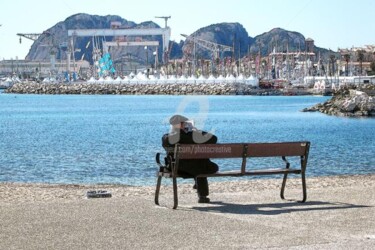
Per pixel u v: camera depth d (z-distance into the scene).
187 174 15.75
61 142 67.50
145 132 87.94
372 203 16.03
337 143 63.91
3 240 11.80
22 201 17.12
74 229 12.77
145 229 12.81
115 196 18.23
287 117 135.88
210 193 18.48
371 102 140.75
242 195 17.83
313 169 37.66
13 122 121.94
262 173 16.23
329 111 147.25
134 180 33.31
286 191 18.70
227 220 13.79
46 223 13.34
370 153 49.84
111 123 115.31
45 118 136.62
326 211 14.90
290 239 11.89
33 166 41.44
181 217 14.11
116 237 12.09
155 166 40.41
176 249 11.19
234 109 174.25
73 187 23.36
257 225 13.23
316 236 12.15
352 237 12.05
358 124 108.88
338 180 23.06
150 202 16.30
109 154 50.62
